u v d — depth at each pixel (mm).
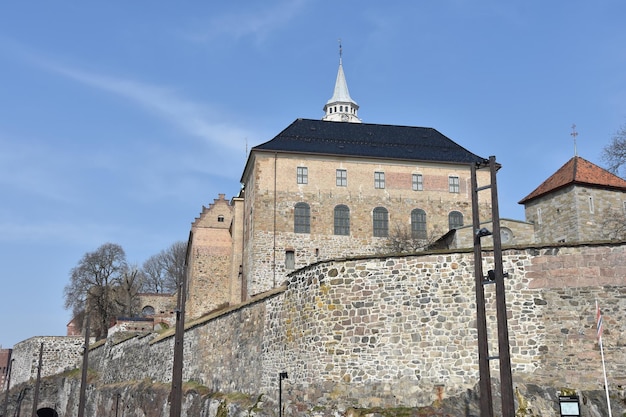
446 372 28047
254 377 35875
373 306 29766
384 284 29875
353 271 30547
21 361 86938
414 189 65125
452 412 27156
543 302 27891
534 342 27578
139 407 52156
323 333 30516
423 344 28625
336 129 70875
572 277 27781
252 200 63156
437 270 29281
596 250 27781
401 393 28312
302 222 62375
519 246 28734
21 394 80500
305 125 70625
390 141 69812
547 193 55875
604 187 53938
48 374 82125
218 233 81062
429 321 28797
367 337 29516
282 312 33906
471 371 27781
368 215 63719
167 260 136125
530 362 27406
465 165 66312
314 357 30719
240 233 70062
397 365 28734
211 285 79312
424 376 28266
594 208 53312
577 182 53219
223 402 37531
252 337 36906
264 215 61750
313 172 63625
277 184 62656
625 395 25859
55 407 80375
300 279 32812
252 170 64500
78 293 99000
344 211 63406
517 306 28078
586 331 27109
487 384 19578
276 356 33781
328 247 62188
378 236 63469
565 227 53844
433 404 27688
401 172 65312
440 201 65250
